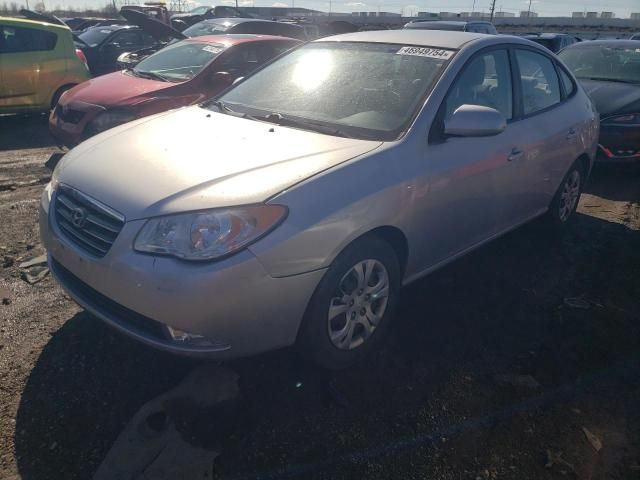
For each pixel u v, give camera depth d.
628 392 2.72
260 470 2.17
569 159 4.34
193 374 2.69
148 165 2.60
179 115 3.47
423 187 2.87
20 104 8.12
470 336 3.13
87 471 2.14
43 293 3.40
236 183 2.38
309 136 2.92
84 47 11.59
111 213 2.39
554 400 2.64
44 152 6.96
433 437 2.38
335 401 2.56
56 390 2.55
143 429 2.35
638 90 6.43
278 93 3.56
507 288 3.71
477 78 3.40
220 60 6.61
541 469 2.25
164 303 2.20
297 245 2.32
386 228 2.75
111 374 2.67
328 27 12.57
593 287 3.78
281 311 2.36
